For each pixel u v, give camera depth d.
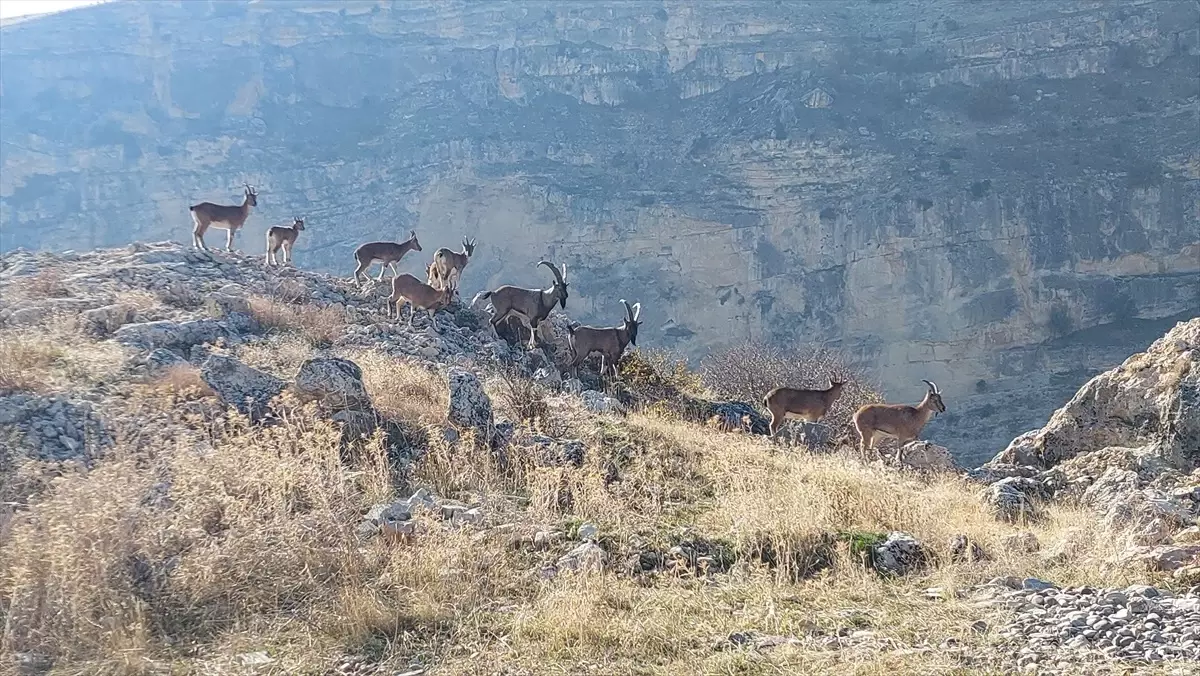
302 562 7.39
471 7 105.44
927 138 81.50
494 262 83.38
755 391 28.23
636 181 84.62
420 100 100.25
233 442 9.20
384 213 88.69
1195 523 9.82
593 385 18.44
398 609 6.81
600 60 98.06
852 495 9.95
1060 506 12.55
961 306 71.50
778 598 7.39
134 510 7.50
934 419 66.69
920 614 7.12
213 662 6.09
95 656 6.11
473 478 9.75
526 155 89.19
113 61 102.12
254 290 17.98
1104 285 70.75
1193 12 85.94
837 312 74.69
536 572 7.64
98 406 10.12
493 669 6.07
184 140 95.19
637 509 9.50
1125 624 6.80
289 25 105.62
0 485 8.29
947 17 95.06
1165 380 15.41
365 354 14.54
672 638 6.56
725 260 77.75
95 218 91.25
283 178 92.38
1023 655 6.28
